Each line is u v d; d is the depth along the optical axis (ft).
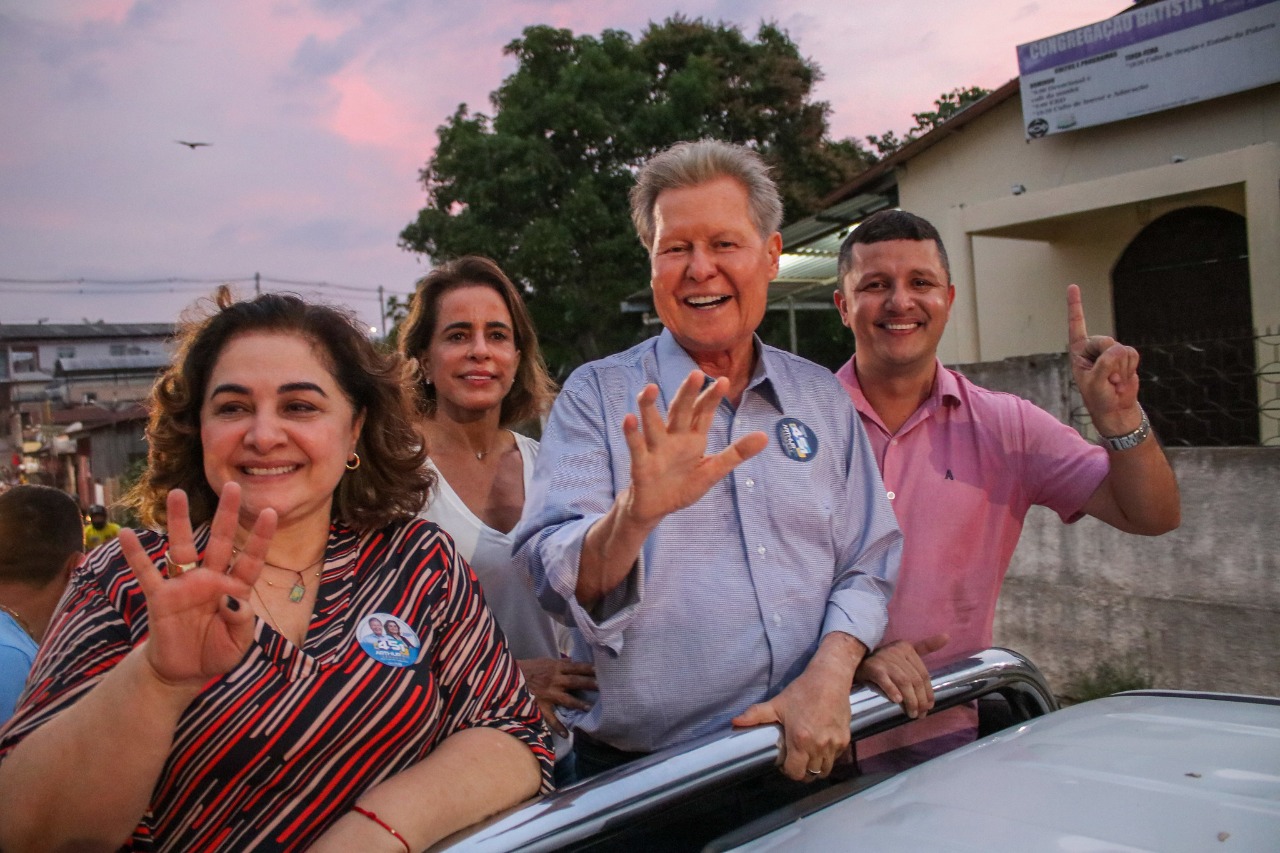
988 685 5.89
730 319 6.26
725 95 62.64
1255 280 24.68
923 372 8.18
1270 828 3.53
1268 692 13.28
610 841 4.85
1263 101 27.27
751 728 5.11
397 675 5.03
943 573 7.95
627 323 58.59
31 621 9.38
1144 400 16.03
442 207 61.52
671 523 5.95
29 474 109.29
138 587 4.76
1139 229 29.66
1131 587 14.67
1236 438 14.90
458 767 4.97
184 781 4.55
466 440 9.27
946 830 3.82
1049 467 8.00
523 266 55.06
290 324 5.28
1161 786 4.04
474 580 5.81
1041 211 28.71
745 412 6.39
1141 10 28.35
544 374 10.13
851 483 6.64
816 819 4.24
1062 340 31.96
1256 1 26.35
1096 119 29.71
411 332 9.33
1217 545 13.76
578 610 5.42
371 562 5.44
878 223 8.20
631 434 4.74
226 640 4.04
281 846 4.66
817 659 5.59
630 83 58.23
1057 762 4.50
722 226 6.15
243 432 5.03
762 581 6.00
